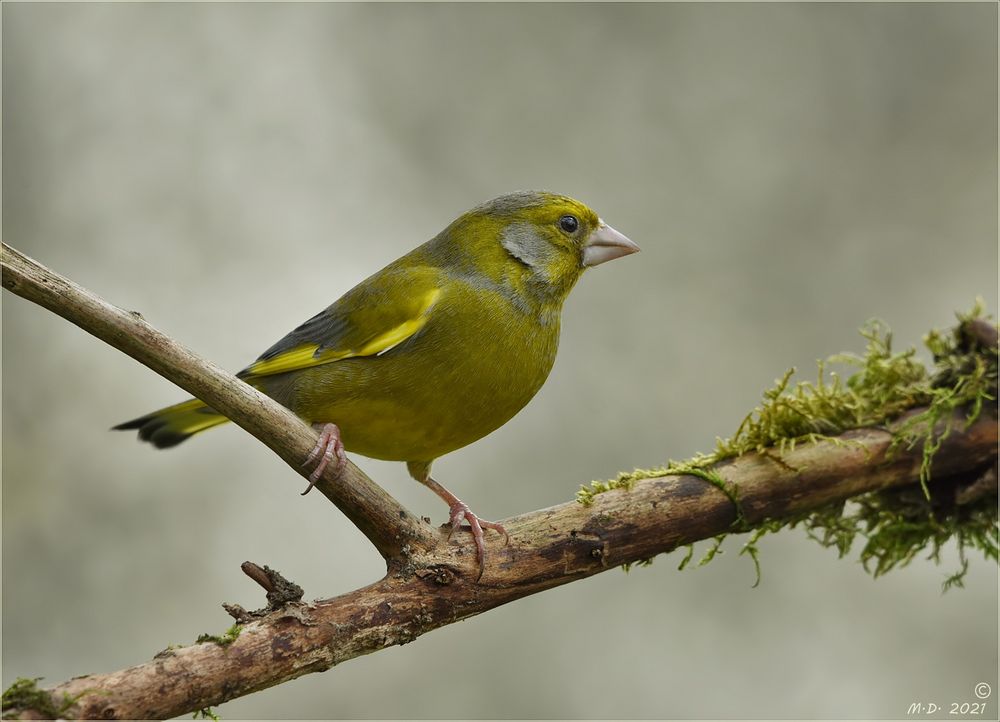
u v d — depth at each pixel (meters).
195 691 5.55
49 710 5.16
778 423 7.52
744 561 12.53
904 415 7.68
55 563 12.72
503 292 7.90
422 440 7.80
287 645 5.86
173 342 6.09
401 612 6.31
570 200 8.35
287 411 6.48
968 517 7.90
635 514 7.00
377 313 7.60
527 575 6.70
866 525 8.05
